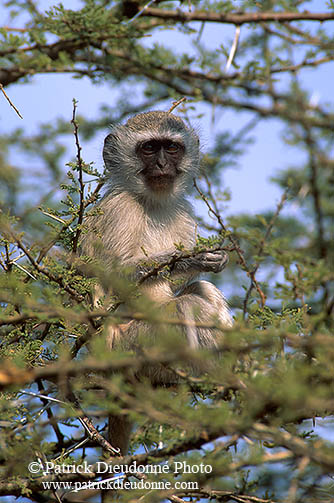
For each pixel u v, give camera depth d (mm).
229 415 6113
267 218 7258
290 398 5168
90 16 6703
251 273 7855
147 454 8141
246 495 8789
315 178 5984
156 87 6938
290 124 5867
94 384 8312
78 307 7332
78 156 9242
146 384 6145
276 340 6500
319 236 6316
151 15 6699
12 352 9156
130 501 7969
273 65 6594
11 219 7785
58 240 10117
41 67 6801
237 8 6816
